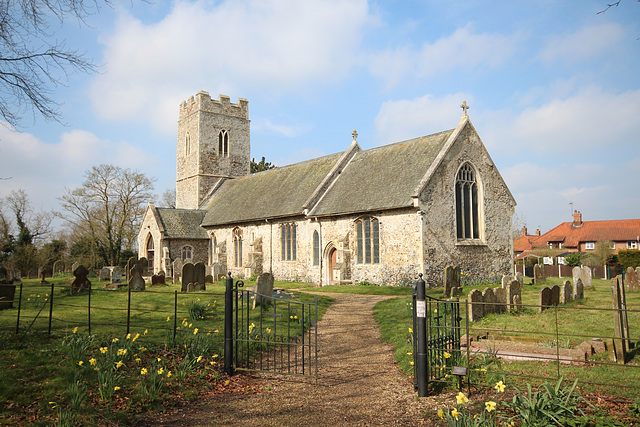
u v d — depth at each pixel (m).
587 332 11.29
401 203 25.73
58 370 8.11
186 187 51.66
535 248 65.25
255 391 8.16
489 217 29.11
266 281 18.03
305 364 10.07
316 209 31.56
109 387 7.29
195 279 21.92
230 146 51.44
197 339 10.45
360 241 28.69
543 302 14.79
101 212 52.81
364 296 22.80
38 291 22.05
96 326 12.48
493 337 10.69
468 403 7.07
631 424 5.90
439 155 26.59
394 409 7.07
